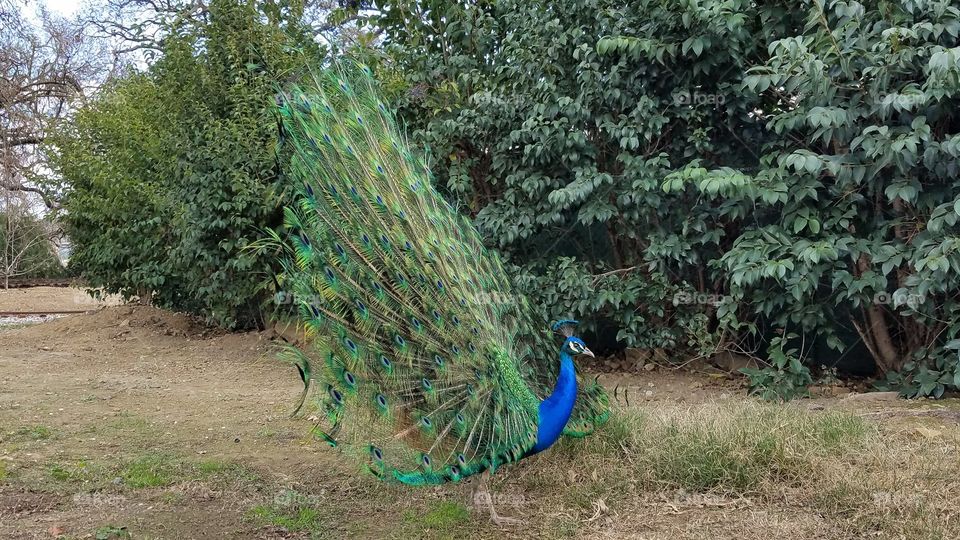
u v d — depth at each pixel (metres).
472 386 3.92
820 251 6.09
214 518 4.37
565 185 7.81
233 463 5.29
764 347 7.70
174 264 10.58
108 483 4.86
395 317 3.96
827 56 5.95
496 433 3.84
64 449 5.59
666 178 6.71
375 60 8.90
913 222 6.32
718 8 6.31
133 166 11.40
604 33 7.43
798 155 6.03
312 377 3.77
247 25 9.66
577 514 4.28
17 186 20.92
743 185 6.28
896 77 6.02
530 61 7.75
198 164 9.49
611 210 7.36
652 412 5.48
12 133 20.97
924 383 6.41
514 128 8.03
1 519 4.25
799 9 6.65
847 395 6.72
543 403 4.10
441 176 8.46
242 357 9.63
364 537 4.12
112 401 7.28
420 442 3.79
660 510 4.29
